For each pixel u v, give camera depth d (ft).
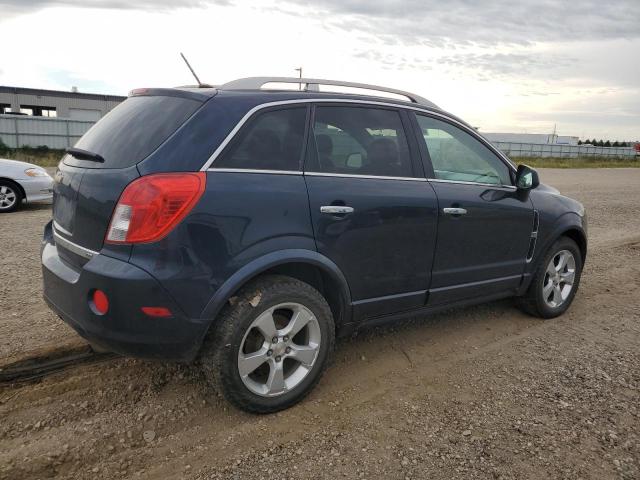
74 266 9.78
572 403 10.93
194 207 8.82
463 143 13.35
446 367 12.48
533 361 12.91
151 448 9.20
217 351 9.37
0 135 102.53
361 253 10.90
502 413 10.50
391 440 9.53
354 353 13.04
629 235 29.07
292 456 9.05
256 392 9.91
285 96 10.44
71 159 10.70
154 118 9.74
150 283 8.63
